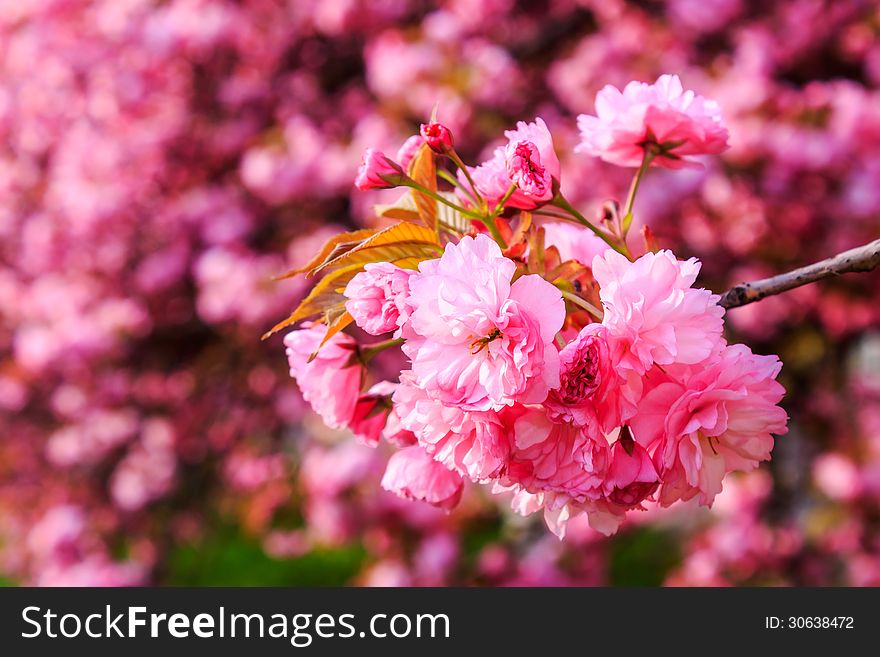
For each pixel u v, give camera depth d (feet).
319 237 16.34
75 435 18.84
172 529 18.95
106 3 17.65
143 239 17.90
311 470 16.46
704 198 16.12
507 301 3.48
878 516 18.16
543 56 18.93
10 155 19.43
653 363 3.77
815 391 19.62
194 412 19.61
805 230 16.78
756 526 18.35
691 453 3.74
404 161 4.63
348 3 16.74
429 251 4.07
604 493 3.72
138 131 17.51
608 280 3.72
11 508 20.51
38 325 18.79
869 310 17.88
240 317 16.80
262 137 17.07
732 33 17.90
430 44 15.92
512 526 16.80
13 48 18.98
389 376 16.53
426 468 4.58
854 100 15.58
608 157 5.02
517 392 3.45
